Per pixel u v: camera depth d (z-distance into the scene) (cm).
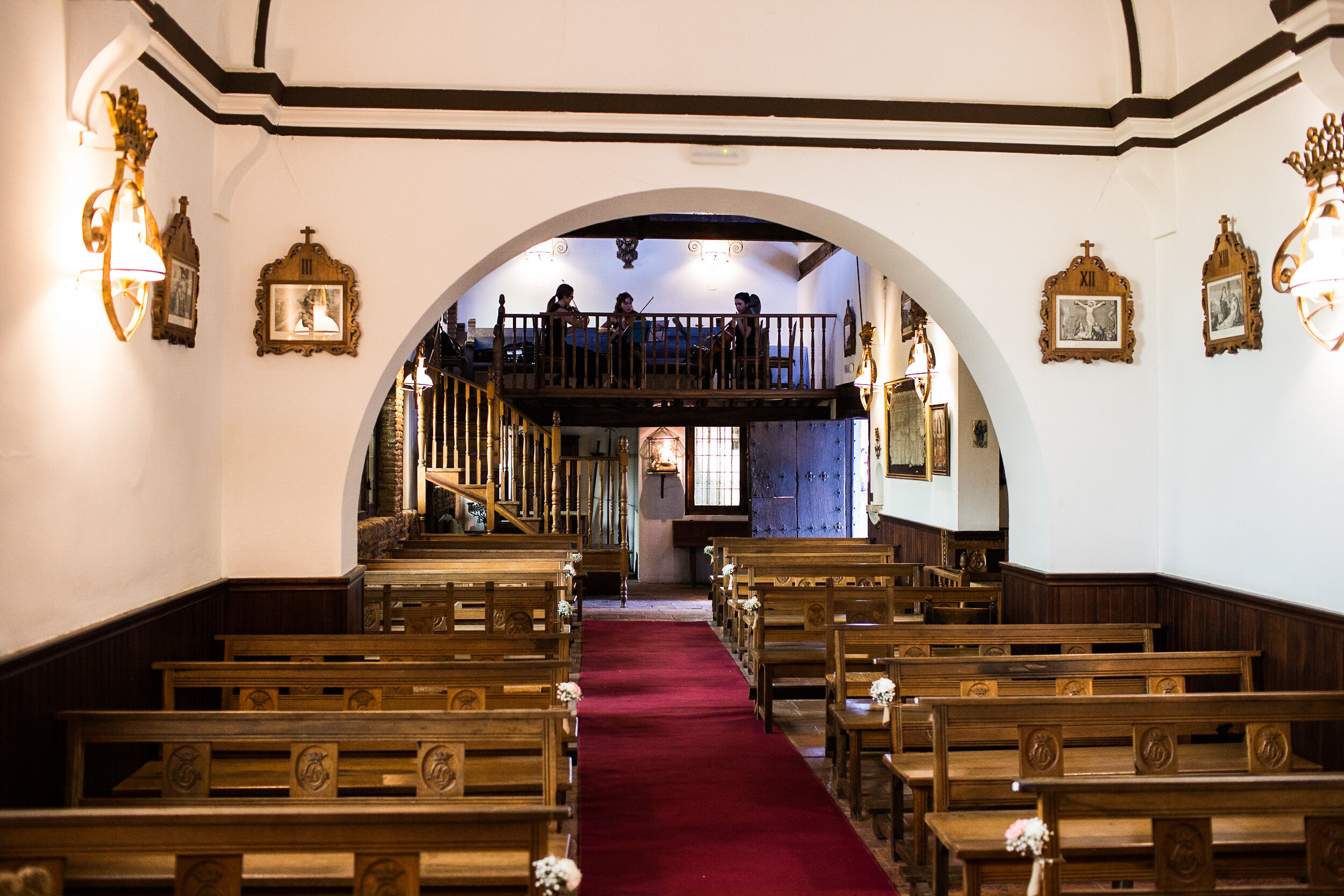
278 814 250
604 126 588
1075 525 616
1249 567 535
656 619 1204
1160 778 284
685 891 418
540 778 385
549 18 587
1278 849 322
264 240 570
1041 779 289
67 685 373
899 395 1161
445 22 582
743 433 1587
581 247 1680
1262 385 524
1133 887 438
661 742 654
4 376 338
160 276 402
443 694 431
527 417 1284
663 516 1578
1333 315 469
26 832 247
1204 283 569
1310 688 480
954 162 612
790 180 602
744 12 597
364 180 577
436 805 333
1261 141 523
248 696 421
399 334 575
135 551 443
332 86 570
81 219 388
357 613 599
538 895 255
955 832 342
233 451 564
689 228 1428
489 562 838
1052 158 617
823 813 512
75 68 376
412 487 1182
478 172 584
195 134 512
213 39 529
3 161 337
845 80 602
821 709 747
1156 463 621
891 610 627
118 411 423
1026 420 623
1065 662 456
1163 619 610
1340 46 436
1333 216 449
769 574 809
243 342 566
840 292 1453
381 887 254
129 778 415
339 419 570
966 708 371
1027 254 614
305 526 567
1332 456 473
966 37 610
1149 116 597
